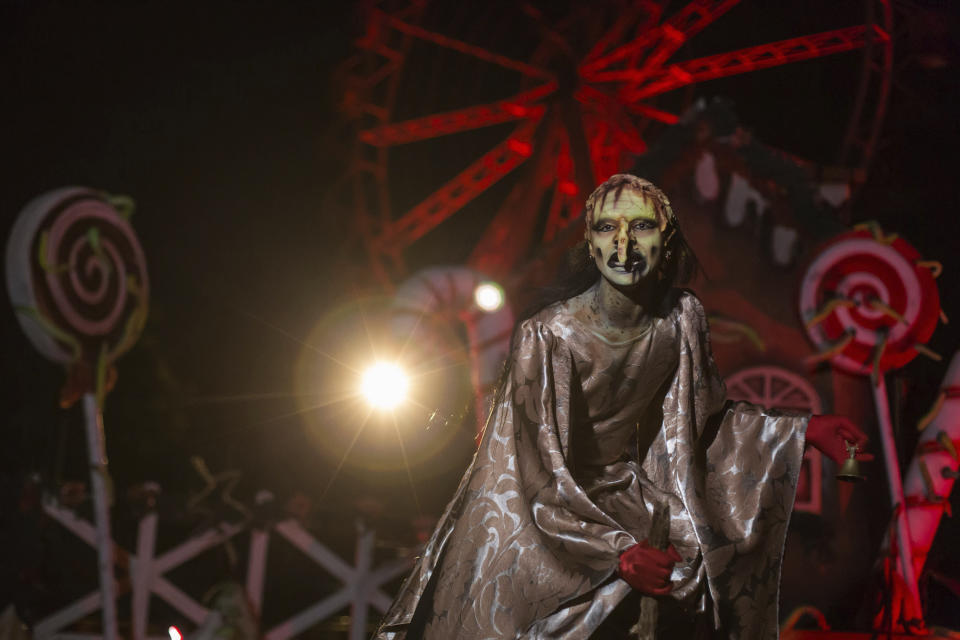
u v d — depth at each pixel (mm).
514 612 2121
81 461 6980
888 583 6238
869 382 7789
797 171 8438
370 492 8156
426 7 15344
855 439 2334
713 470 2338
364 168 15797
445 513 2328
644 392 2320
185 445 11352
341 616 7934
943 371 9203
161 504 6879
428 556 2307
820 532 7809
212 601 6398
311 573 7727
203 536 6906
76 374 5270
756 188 8477
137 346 12945
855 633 5906
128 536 7133
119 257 5504
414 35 15297
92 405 5238
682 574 2174
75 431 6871
